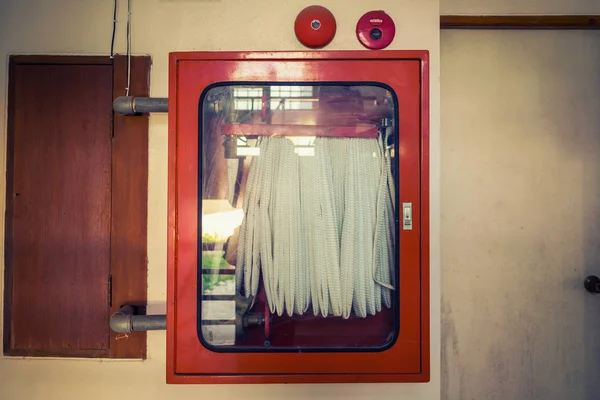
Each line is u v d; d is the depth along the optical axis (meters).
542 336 1.57
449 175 1.56
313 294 1.25
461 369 1.57
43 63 1.33
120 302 1.31
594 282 1.54
